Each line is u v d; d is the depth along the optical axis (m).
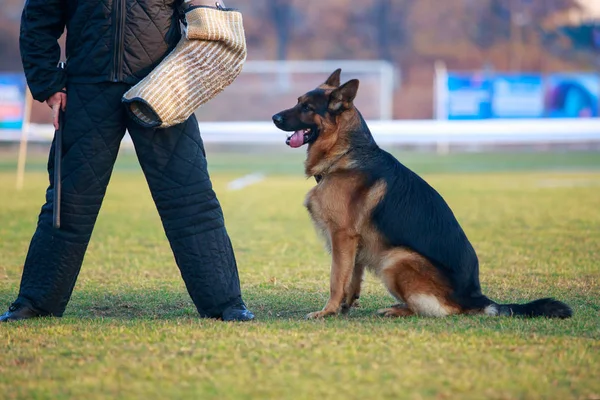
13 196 22.17
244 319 7.60
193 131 7.61
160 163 7.48
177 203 7.55
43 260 7.56
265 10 72.31
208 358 5.98
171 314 8.23
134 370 5.66
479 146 54.28
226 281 7.72
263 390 5.24
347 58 70.56
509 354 6.12
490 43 70.31
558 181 28.25
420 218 8.10
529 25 71.06
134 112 7.10
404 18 72.00
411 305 7.99
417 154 48.59
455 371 5.65
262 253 13.09
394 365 5.79
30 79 7.27
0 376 5.57
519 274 10.96
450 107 47.50
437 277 7.93
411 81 67.88
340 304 8.47
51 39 7.28
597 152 51.06
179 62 7.12
